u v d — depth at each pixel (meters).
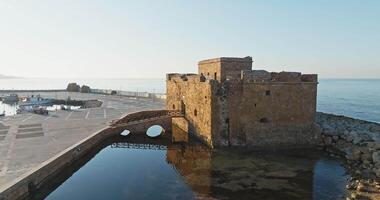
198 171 27.69
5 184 19.62
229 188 23.53
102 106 61.53
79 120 44.44
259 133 34.53
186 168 28.67
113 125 39.88
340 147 33.81
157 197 22.08
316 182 24.64
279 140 34.78
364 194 20.88
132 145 38.50
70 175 27.45
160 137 42.62
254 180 25.17
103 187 24.31
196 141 39.50
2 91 105.44
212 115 34.56
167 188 23.84
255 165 29.03
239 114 34.44
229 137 34.72
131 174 27.38
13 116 48.56
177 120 49.31
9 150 27.98
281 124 34.84
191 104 41.81
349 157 30.25
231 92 34.25
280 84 34.59
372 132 40.41
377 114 87.62
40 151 27.64
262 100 34.44
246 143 34.44
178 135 43.44
